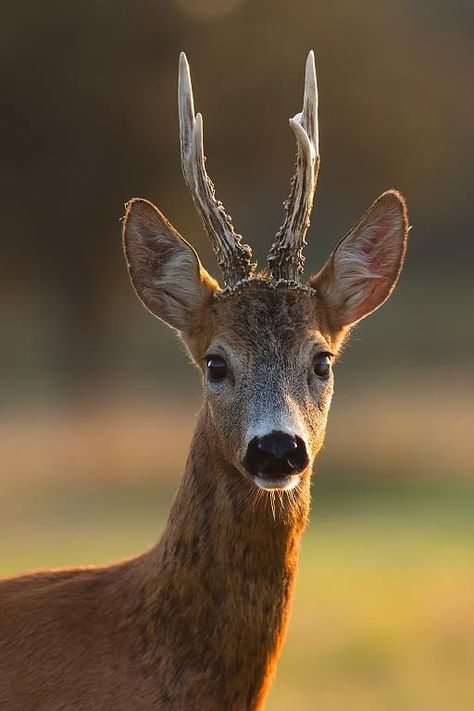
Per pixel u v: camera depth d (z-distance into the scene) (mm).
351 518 22203
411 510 22875
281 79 32219
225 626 6680
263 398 6809
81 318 33031
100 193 31672
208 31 31828
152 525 20797
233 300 7145
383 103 33094
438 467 26250
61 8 30875
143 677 6625
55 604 6871
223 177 32750
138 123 31422
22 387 37562
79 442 27047
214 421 6906
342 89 32625
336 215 41656
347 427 27938
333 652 12758
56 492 24453
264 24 32188
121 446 26656
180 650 6652
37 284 33281
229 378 6961
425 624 13672
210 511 6762
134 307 36875
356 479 25641
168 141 31766
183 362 40250
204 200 7242
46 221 31812
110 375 33469
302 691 11570
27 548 18484
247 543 6715
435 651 12703
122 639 6703
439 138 34281
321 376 7102
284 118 32375
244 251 7227
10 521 21375
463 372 37188
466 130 40344
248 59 32094
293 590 6879
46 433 28922
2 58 30844
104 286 32812
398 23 36344
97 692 6590
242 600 6695
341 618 14125
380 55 33719
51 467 25734
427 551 18547
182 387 35750
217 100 31828
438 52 37312
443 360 39656
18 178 31547
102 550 18172
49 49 30984
